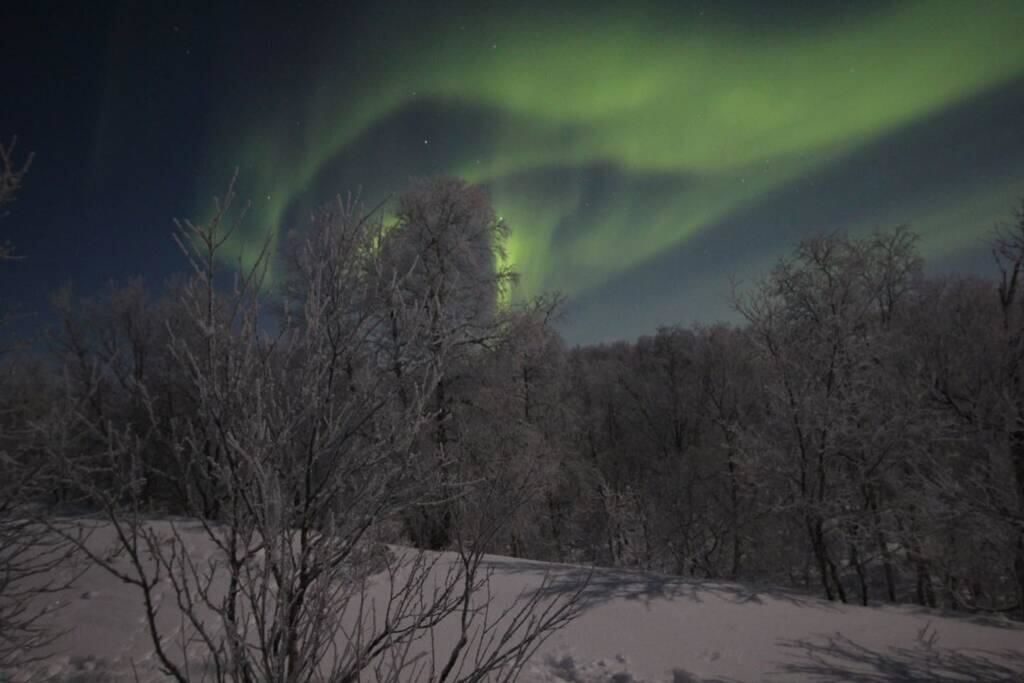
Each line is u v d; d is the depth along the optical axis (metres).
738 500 20.75
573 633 7.99
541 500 15.03
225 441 2.54
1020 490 11.20
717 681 7.03
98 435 2.39
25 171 4.12
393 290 2.91
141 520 2.34
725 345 26.83
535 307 17.05
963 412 12.68
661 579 11.55
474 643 7.00
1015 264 13.22
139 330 17.03
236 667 2.31
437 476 3.03
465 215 15.91
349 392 2.83
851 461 13.35
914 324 15.96
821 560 13.25
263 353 2.72
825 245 15.06
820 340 14.30
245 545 2.54
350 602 6.60
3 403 3.67
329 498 2.69
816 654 8.21
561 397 20.88
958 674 7.69
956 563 14.46
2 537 3.56
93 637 6.02
